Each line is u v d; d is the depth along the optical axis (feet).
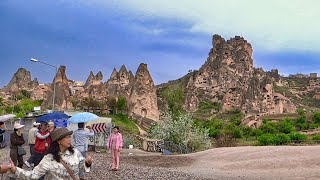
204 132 188.14
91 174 68.33
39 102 467.11
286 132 380.78
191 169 93.71
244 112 619.26
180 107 492.54
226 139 234.38
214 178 74.79
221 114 648.38
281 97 650.43
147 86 436.76
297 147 119.03
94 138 145.79
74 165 22.68
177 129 178.40
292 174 78.07
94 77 630.33
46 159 22.33
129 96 446.60
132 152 161.68
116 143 75.46
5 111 414.41
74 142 56.70
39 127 53.36
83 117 73.77
